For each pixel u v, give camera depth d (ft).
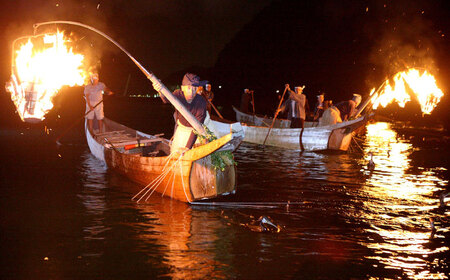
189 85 23.88
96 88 42.32
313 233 19.04
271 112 110.73
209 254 16.52
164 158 23.91
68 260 15.83
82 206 22.39
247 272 15.02
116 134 40.34
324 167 34.65
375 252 17.02
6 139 44.73
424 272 15.28
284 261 16.01
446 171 33.60
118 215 21.06
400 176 31.45
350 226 20.08
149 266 15.38
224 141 21.09
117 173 29.86
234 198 24.63
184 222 20.21
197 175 23.07
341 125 43.16
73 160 34.45
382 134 61.05
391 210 22.75
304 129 45.42
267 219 19.42
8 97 99.14
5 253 16.42
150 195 24.82
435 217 21.63
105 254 16.38
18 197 23.84
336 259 16.24
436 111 87.51
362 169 33.91
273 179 29.76
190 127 24.17
